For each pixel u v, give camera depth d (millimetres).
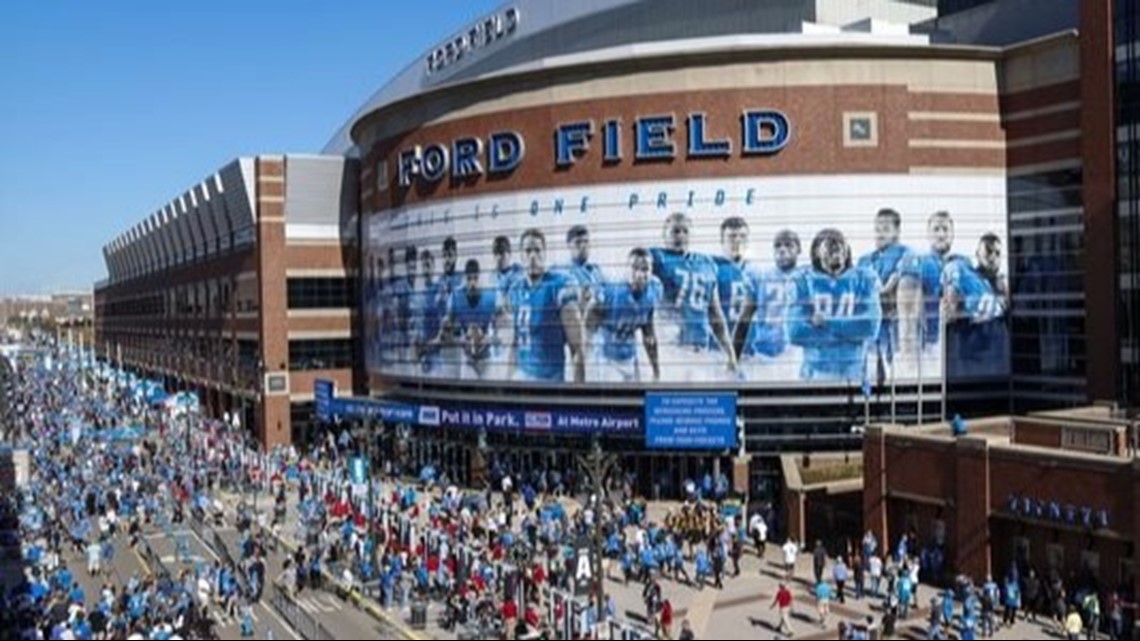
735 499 60625
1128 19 58719
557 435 70875
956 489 45781
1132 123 58688
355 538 56281
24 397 138125
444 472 77500
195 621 44031
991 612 39938
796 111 65812
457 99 75250
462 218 75188
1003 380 67438
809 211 65688
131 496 70188
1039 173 65500
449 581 48000
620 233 68500
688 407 61719
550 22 92125
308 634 43312
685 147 67062
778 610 43500
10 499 68938
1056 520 41781
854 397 65688
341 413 85438
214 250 118938
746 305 66250
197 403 114438
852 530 55750
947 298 66375
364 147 89375
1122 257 59312
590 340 69375
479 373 74312
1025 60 65938
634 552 50500
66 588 48844
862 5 78688
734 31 80250
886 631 40000
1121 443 41344
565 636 40688
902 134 65938
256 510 67625
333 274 100125
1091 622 38906
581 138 69438
